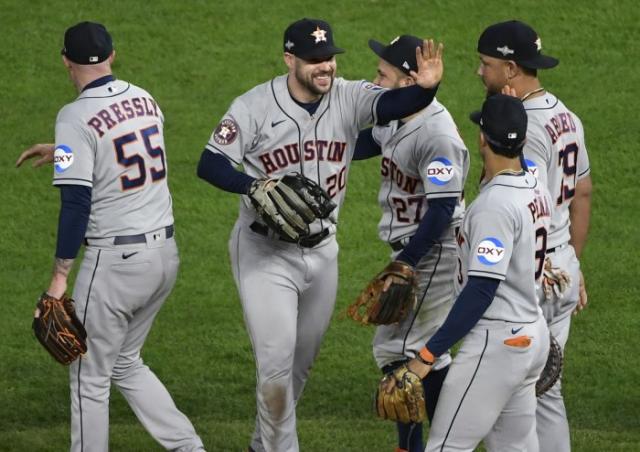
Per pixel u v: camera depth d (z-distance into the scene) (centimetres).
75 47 2408
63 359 2378
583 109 4753
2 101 4850
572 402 3167
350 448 2720
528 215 2092
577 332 3547
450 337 2073
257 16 5338
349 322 3631
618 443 2698
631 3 5331
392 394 2111
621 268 3897
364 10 5347
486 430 2136
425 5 5366
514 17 5266
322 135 2448
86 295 2422
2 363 3388
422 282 2617
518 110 2089
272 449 2520
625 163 4456
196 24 5291
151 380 2533
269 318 2462
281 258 2483
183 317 3659
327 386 3269
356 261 3969
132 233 2416
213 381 3303
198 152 4550
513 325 2106
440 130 2517
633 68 4984
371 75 4916
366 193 4338
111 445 2709
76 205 2344
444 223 2484
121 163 2397
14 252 4009
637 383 3266
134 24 5281
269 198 2298
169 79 4969
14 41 5181
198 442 2531
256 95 2445
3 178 4406
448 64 5000
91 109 2381
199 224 4172
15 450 2661
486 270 2045
